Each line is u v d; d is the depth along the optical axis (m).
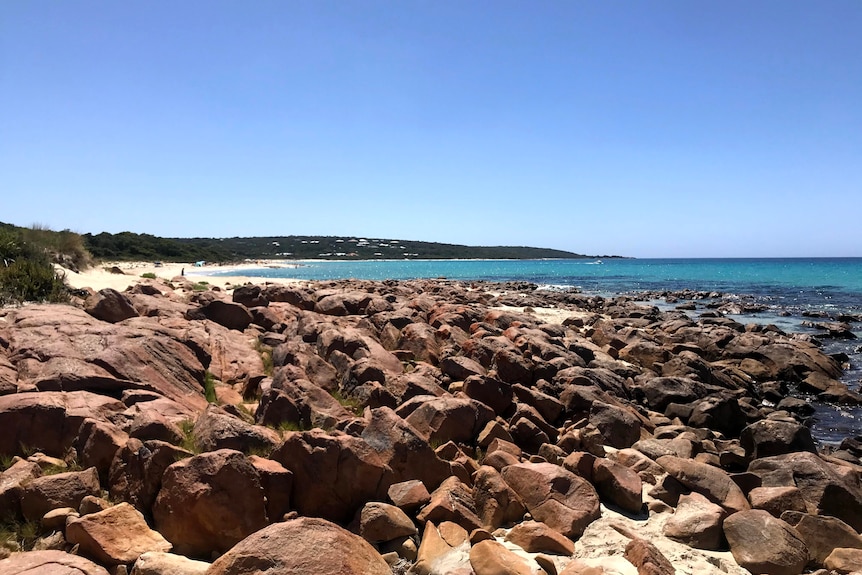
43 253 25.48
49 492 7.01
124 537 6.48
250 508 6.96
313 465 7.69
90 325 12.56
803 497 8.95
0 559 6.21
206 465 6.98
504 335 20.78
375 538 7.16
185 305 18.84
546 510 8.11
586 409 13.66
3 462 7.81
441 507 7.56
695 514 8.15
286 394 10.45
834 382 19.86
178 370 11.55
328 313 23.72
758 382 20.81
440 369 15.43
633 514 8.66
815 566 7.68
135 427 8.28
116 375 10.30
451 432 10.52
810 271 101.75
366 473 7.78
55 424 8.27
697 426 14.95
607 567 6.85
